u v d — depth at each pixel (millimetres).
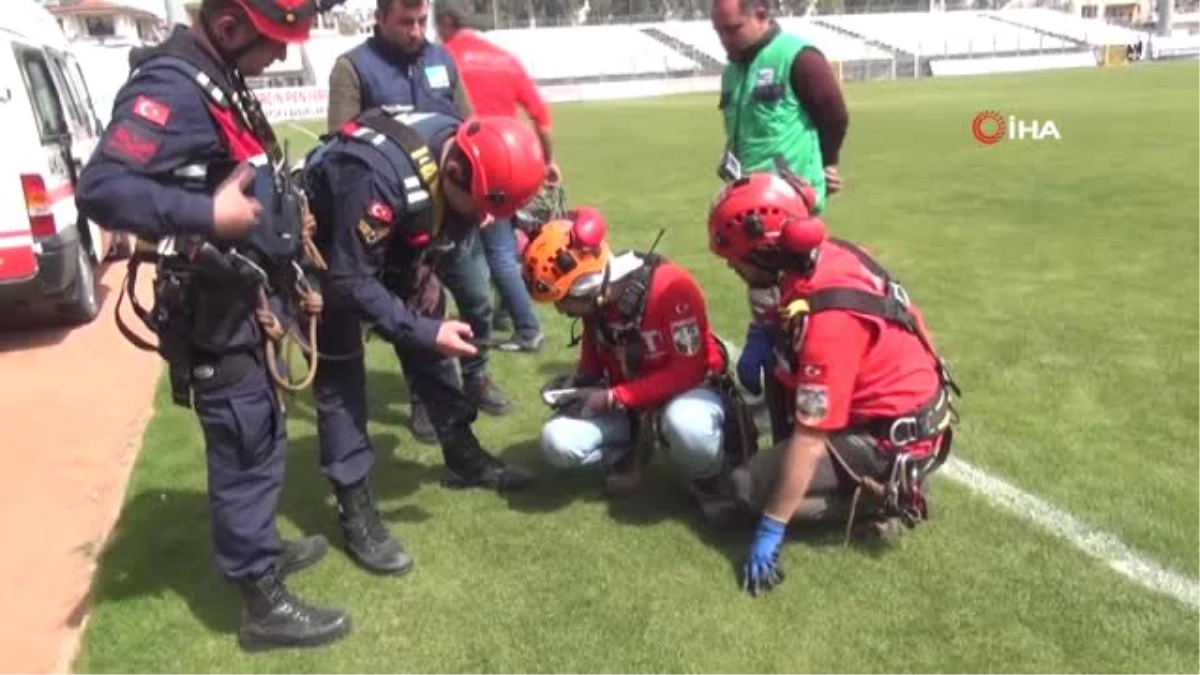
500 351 5703
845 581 3164
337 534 3670
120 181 2338
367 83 4277
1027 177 11984
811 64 4176
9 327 6949
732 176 3580
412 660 2895
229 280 2666
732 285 7098
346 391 3332
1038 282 6816
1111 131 17125
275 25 2498
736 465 3580
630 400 3527
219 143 2555
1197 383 4730
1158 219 8898
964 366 5102
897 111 23922
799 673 2752
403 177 2926
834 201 10766
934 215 9680
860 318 3020
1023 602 3006
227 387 2783
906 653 2807
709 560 3352
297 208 2816
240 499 2883
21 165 6074
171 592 3312
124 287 3324
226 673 2875
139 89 2443
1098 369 4977
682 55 55656
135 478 4207
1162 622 2875
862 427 3209
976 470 3859
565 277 3367
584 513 3729
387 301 3031
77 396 5449
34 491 4211
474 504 3848
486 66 5180
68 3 54500
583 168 15102
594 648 2898
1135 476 3779
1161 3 62625
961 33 61594
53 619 3229
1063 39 61156
